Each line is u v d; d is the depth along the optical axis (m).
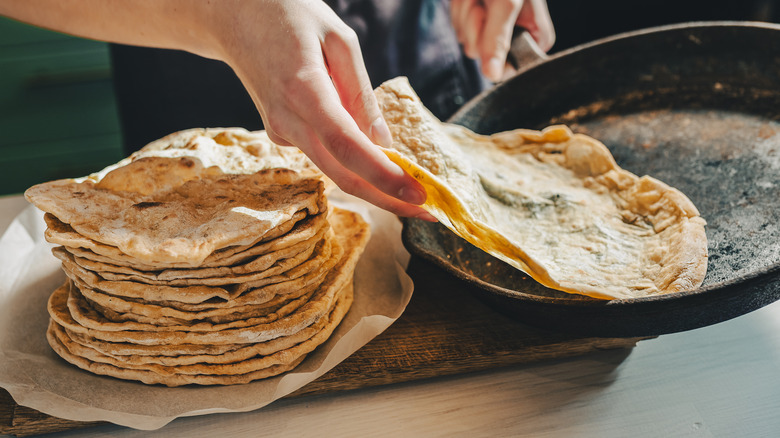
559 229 1.07
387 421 0.87
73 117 2.46
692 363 0.95
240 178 0.95
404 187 0.78
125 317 0.87
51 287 1.06
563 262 0.99
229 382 0.88
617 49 1.33
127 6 0.97
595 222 1.07
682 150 1.21
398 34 1.68
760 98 1.25
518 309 0.86
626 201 1.11
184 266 0.81
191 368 0.88
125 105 1.73
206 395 0.87
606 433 0.84
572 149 1.20
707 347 0.97
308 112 0.78
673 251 0.97
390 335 0.97
